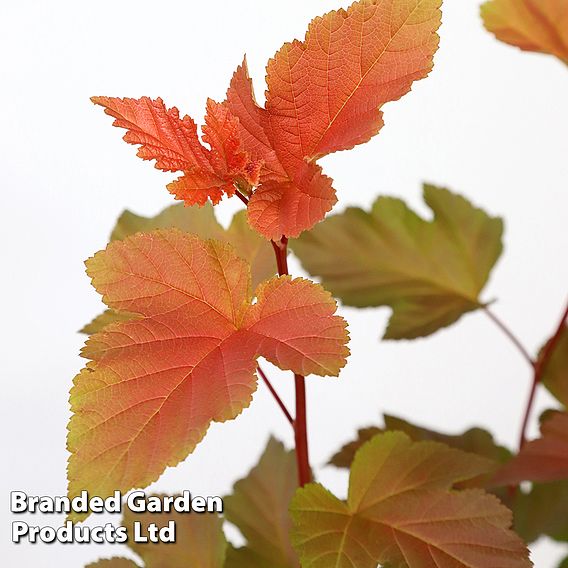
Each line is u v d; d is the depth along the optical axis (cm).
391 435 78
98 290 74
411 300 89
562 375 86
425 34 74
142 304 74
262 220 74
